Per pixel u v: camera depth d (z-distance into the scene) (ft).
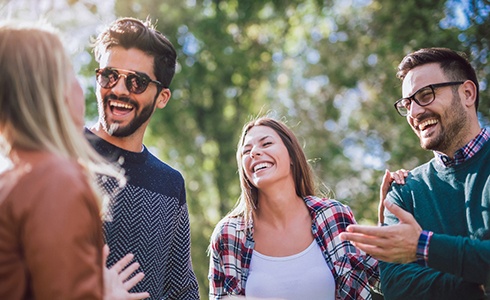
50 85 5.30
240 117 48.93
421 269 8.99
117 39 9.82
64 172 5.03
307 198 11.20
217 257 10.95
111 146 9.82
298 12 47.24
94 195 5.15
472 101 9.44
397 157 35.53
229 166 47.75
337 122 42.86
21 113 5.19
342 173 41.32
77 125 5.71
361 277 10.47
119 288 6.60
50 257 4.77
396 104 10.07
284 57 48.08
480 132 9.23
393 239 8.00
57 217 4.85
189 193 47.55
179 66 47.19
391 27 35.29
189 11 46.19
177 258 10.48
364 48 39.58
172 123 48.24
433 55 9.57
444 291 8.71
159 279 10.02
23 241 4.88
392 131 39.19
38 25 5.57
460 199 9.02
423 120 9.47
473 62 27.32
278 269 10.48
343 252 10.51
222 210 47.55
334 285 10.34
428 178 9.45
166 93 10.42
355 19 40.09
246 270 10.64
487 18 27.58
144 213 9.77
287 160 11.00
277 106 45.75
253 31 49.49
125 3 42.80
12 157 5.22
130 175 9.79
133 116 9.76
